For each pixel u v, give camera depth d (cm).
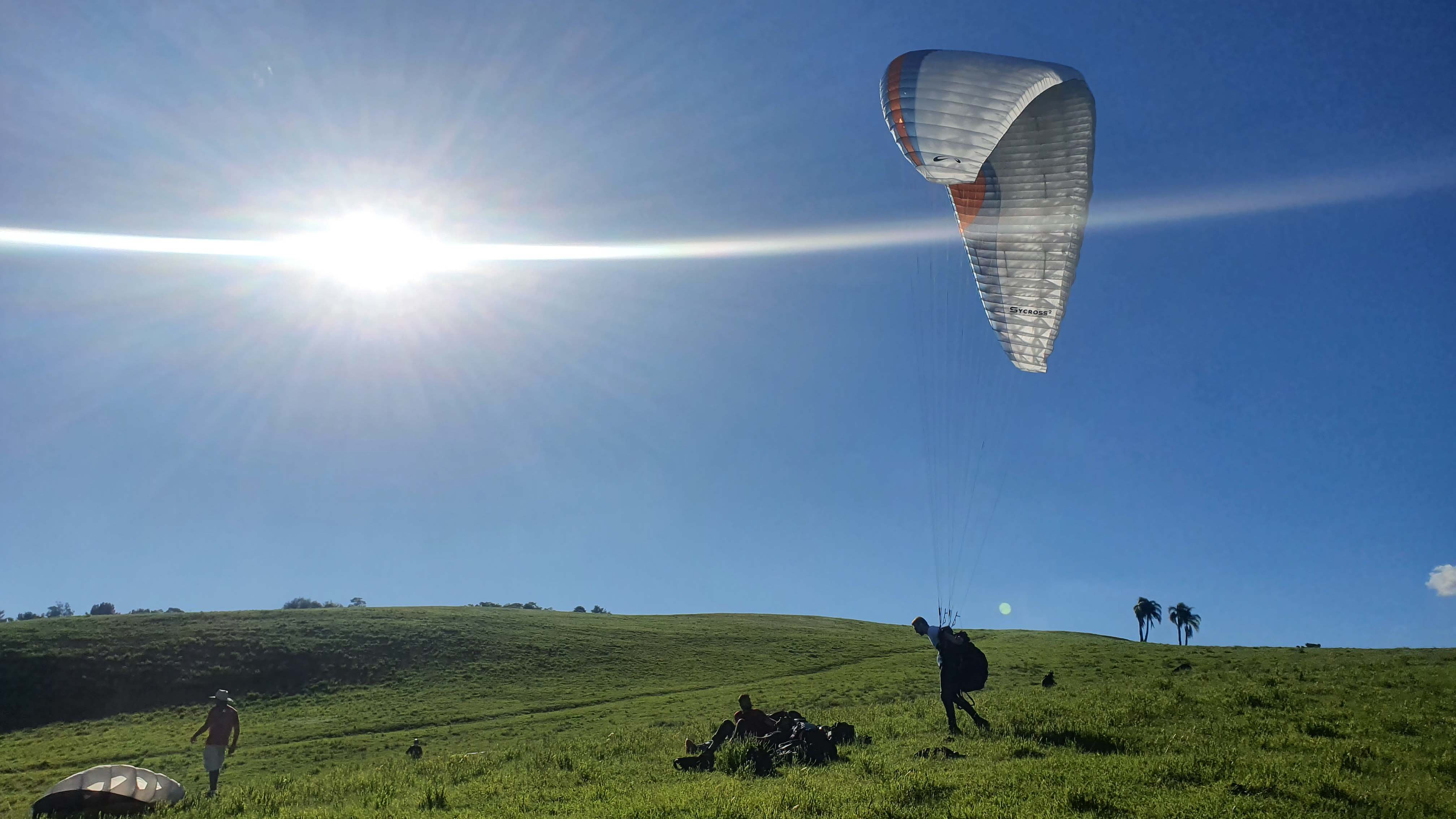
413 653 6238
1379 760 1002
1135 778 903
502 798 1083
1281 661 3009
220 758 1636
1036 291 1744
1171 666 3209
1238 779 888
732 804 837
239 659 6138
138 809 1245
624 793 1030
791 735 1262
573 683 5384
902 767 1023
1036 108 1653
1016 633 6706
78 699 5566
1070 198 1673
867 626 8250
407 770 1645
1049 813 763
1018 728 1286
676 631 7144
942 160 1577
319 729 4334
